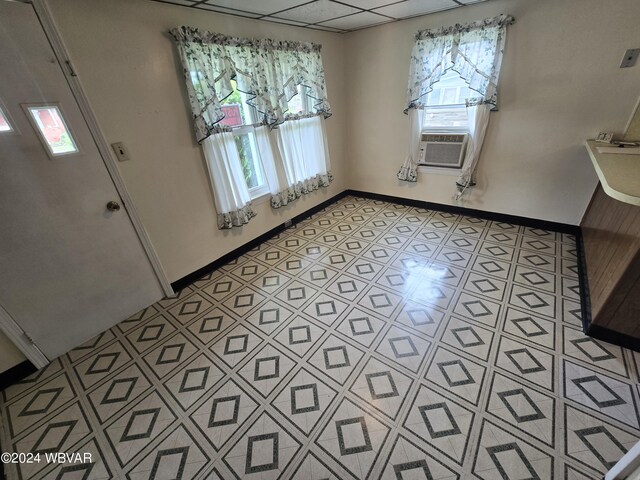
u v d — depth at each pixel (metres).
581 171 2.60
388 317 1.99
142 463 1.27
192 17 2.02
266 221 3.09
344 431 1.33
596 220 2.32
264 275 2.56
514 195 3.01
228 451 1.29
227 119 2.46
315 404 1.46
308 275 2.52
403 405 1.43
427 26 2.79
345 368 1.64
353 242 3.02
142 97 1.89
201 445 1.32
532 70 2.50
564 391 1.44
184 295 2.36
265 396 1.52
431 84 2.91
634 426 1.28
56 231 1.68
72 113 1.61
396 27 2.97
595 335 1.71
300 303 2.19
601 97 2.32
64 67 1.54
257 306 2.19
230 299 2.28
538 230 2.98
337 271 2.55
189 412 1.46
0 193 1.45
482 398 1.43
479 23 2.49
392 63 3.17
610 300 1.57
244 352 1.79
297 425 1.37
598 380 1.48
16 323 1.61
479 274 2.36
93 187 1.78
